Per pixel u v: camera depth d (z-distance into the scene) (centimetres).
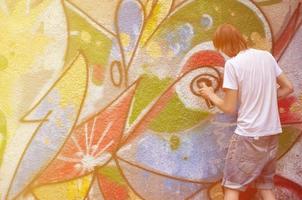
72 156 357
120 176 359
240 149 313
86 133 358
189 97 359
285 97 361
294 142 362
